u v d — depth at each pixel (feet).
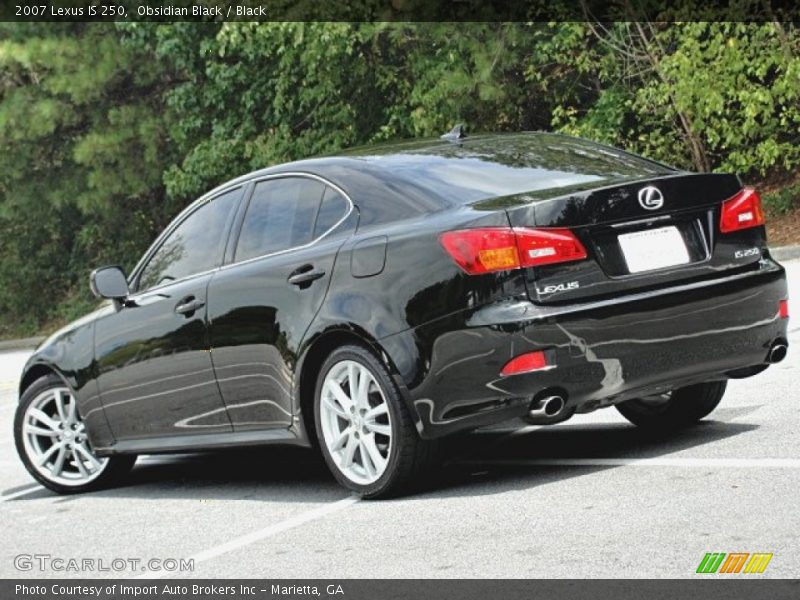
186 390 40.93
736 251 36.04
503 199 34.83
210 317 39.83
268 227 39.47
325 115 136.36
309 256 37.35
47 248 167.53
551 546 28.58
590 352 33.47
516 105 129.80
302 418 37.60
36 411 45.93
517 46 124.98
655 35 114.62
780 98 108.68
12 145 151.02
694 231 35.58
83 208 149.69
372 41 129.39
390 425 35.12
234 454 49.24
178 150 147.54
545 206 33.63
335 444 36.70
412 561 28.96
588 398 33.99
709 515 29.45
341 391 36.47
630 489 33.12
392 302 34.76
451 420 34.12
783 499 30.14
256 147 136.67
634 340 33.96
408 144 39.88
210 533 35.01
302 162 39.65
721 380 40.19
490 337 33.17
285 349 37.37
